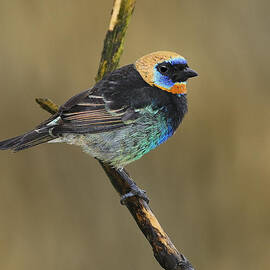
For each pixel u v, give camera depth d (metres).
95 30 13.69
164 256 8.88
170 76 10.77
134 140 10.58
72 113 10.32
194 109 13.84
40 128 10.21
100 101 10.45
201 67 13.85
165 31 13.83
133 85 10.67
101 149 10.57
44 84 13.45
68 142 10.59
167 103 10.73
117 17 11.13
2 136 13.26
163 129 10.80
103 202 13.45
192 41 13.91
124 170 10.76
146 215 9.64
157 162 13.57
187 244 13.30
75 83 13.49
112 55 11.27
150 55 10.85
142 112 10.54
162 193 13.45
